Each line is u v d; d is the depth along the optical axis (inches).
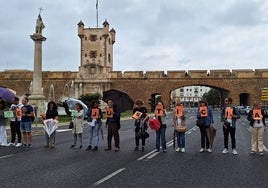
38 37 1503.4
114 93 673.6
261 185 325.4
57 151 593.0
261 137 556.1
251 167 427.2
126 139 815.7
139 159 496.7
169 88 2763.3
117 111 602.2
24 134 667.4
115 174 379.6
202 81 2726.4
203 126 580.1
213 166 434.9
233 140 561.0
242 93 2716.5
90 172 392.2
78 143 733.3
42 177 363.3
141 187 316.2
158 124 579.5
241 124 1405.0
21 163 460.1
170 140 796.6
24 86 2851.9
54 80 2847.0
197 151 593.0
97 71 2792.8
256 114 557.3
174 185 324.8
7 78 2871.6
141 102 602.5
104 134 984.3
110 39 3351.4
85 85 2802.7
